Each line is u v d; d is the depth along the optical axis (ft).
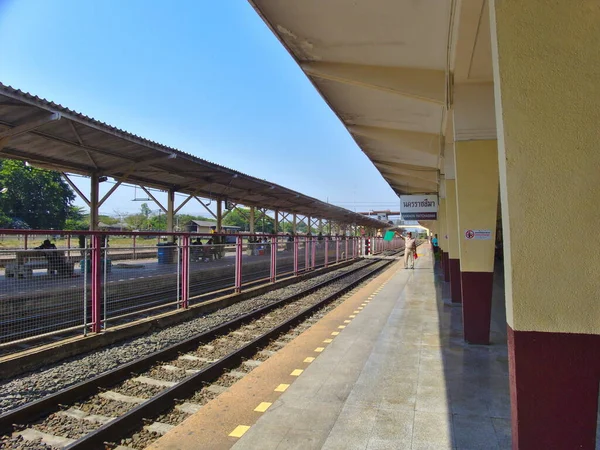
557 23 6.26
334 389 14.43
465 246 20.01
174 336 24.11
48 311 21.35
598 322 6.28
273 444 10.73
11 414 13.06
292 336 25.36
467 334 20.31
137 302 28.07
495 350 18.97
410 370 16.29
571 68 6.23
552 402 6.50
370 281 53.31
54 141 33.86
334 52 19.06
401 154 40.37
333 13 15.56
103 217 143.54
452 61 17.28
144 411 13.51
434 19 15.33
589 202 6.24
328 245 71.97
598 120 6.18
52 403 14.42
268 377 16.55
